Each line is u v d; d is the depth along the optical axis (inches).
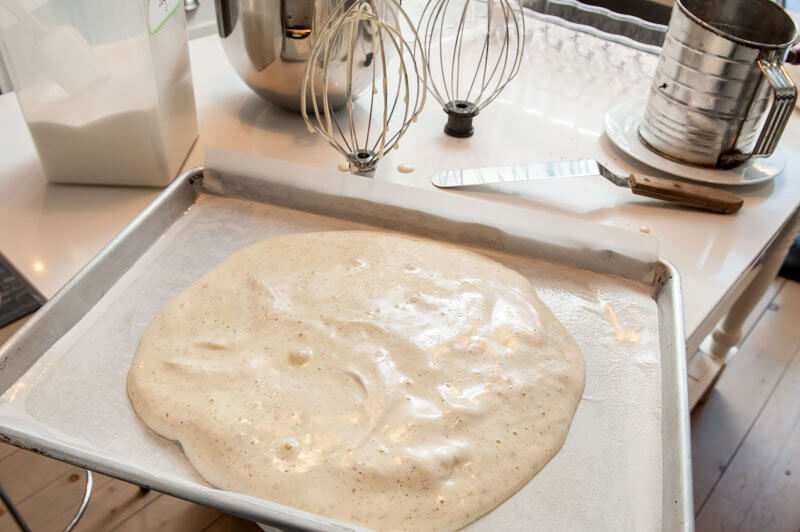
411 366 25.8
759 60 33.3
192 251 31.0
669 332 27.1
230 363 25.6
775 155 40.1
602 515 22.0
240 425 23.5
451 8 55.8
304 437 23.2
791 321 73.1
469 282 29.8
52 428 23.1
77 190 34.3
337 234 32.3
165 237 31.6
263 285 28.9
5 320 59.4
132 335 26.8
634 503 22.3
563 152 40.2
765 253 36.8
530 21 53.2
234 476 22.3
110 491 50.3
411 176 36.8
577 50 51.4
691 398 56.4
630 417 25.1
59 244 30.9
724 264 32.3
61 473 51.0
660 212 35.5
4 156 36.3
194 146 38.1
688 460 21.7
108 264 28.3
